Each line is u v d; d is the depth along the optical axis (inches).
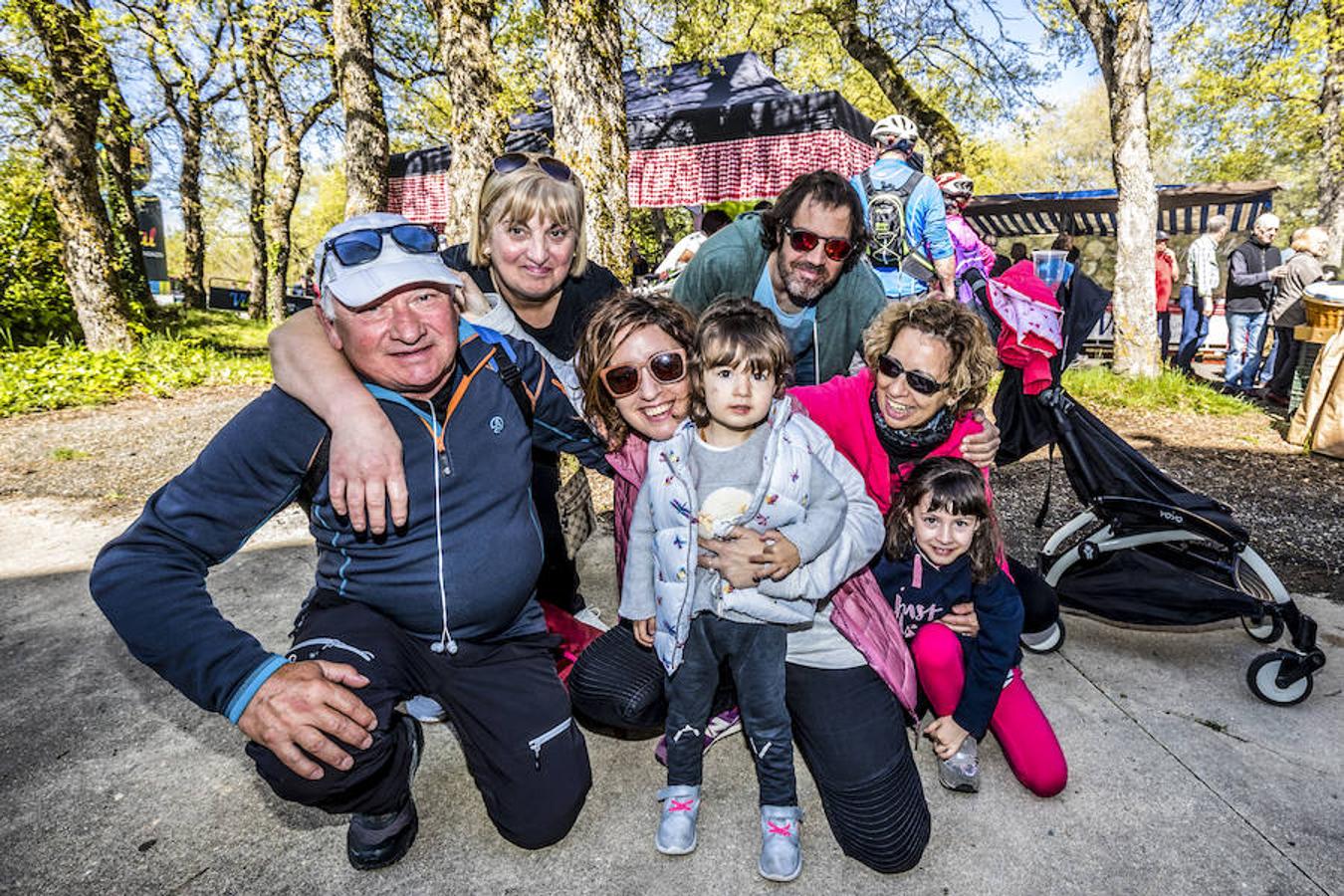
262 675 54.9
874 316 98.3
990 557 77.2
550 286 84.8
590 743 91.7
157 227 898.1
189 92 440.5
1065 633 114.3
